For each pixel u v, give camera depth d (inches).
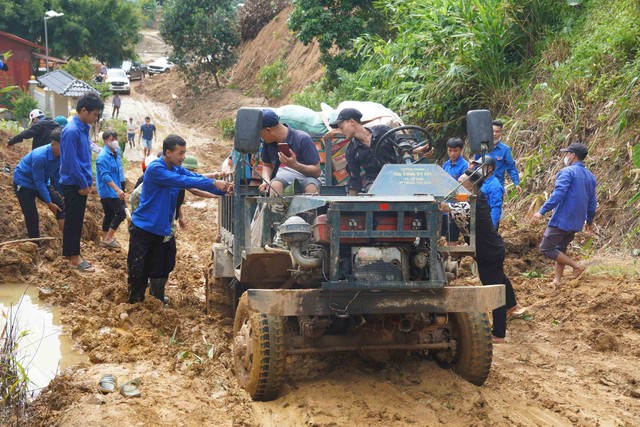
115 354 244.5
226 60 1784.0
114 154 430.3
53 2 1713.8
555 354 279.7
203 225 583.2
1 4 1651.1
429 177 228.7
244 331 227.3
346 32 896.9
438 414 208.5
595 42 502.3
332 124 271.4
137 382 215.6
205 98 1738.4
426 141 269.6
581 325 306.8
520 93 543.8
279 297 208.8
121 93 1977.1
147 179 296.8
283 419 206.1
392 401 216.2
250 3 1964.8
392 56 624.1
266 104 1515.7
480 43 559.8
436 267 211.0
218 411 205.9
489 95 562.6
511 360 272.7
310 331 220.5
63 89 879.7
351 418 203.2
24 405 201.0
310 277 218.8
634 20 491.8
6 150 550.6
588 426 209.6
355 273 209.8
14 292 317.7
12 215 399.2
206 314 315.3
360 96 673.6
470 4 571.8
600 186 427.2
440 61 574.9
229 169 337.4
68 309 296.7
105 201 421.1
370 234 207.5
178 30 1770.4
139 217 302.4
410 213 212.8
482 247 277.7
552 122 485.7
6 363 204.8
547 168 469.7
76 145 343.3
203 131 1526.8
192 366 239.5
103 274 358.0
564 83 495.5
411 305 214.7
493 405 221.8
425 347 235.3
